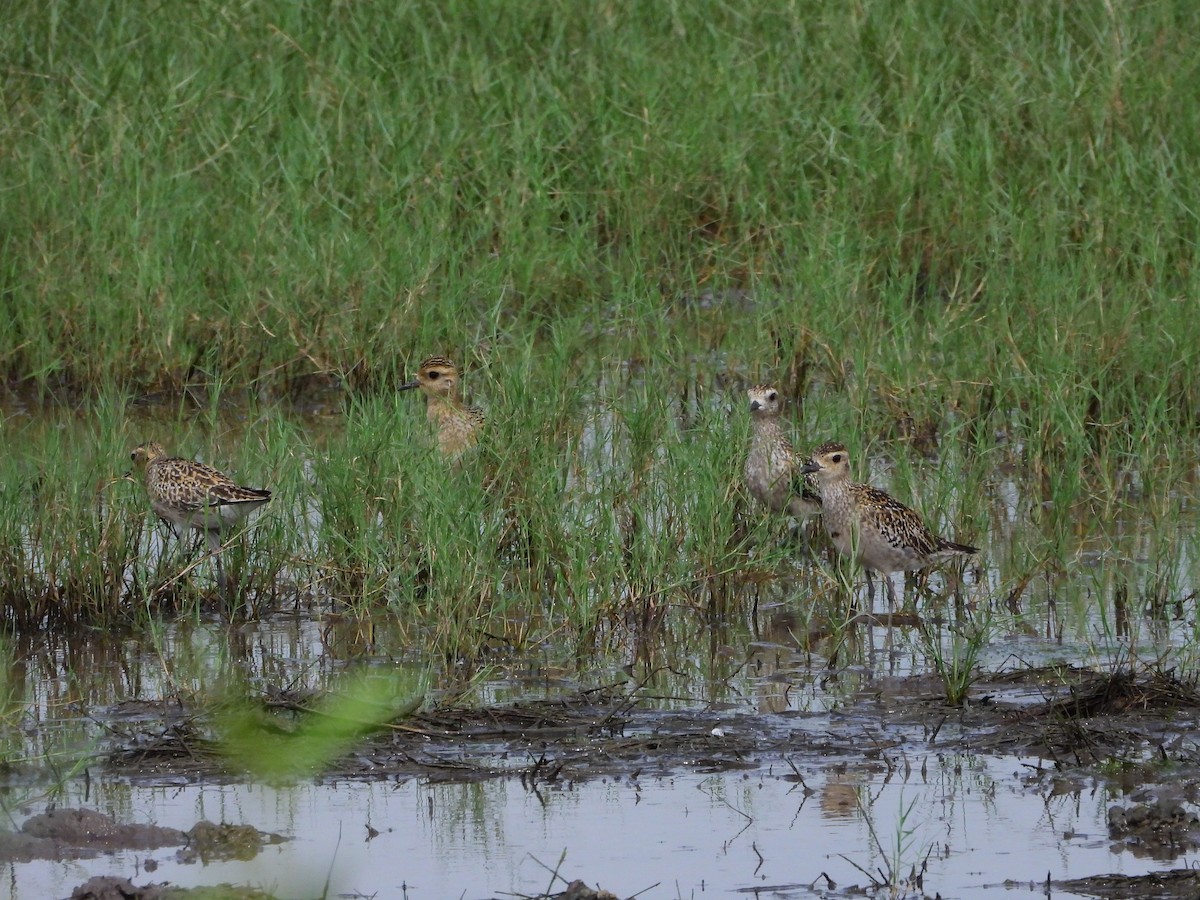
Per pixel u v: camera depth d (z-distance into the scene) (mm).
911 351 17969
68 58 23734
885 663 12508
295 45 23672
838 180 21219
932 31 23844
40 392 18219
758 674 12281
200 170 21297
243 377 18750
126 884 8750
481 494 14031
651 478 15016
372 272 19266
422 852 9391
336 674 12234
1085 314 18000
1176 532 14734
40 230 20078
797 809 9961
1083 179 20891
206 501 13734
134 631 13422
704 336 19203
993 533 15086
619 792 10242
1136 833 9547
